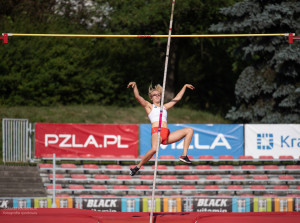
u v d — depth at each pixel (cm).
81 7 10812
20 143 7175
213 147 6794
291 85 8200
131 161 7088
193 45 11131
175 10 9644
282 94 8175
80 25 10856
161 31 10225
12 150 7125
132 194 6119
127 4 10075
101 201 5156
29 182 6247
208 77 12538
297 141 6794
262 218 3322
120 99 10306
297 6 8012
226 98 12094
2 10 10488
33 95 9488
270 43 8206
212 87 12312
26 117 8738
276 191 6294
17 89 9412
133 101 10325
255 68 8562
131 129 6694
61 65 9644
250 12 8338
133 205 5188
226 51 11050
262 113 8425
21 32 9650
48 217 3309
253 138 6800
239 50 8756
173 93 10669
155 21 10162
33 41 9625
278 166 6706
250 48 8362
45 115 8975
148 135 6744
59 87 9650
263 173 6712
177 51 10869
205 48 11494
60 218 3288
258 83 8406
